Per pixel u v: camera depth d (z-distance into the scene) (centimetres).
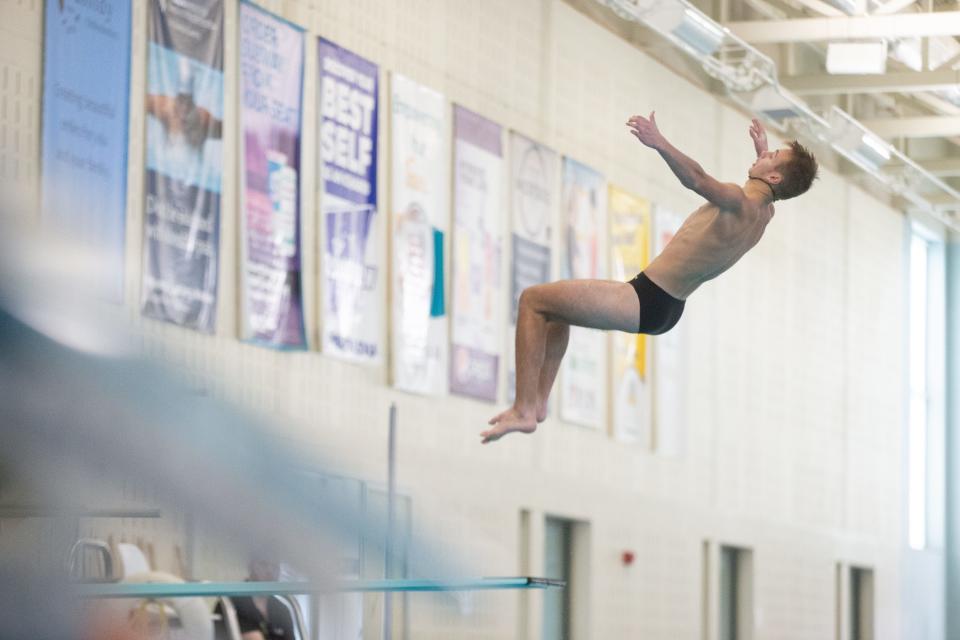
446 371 2722
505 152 2934
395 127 2623
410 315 2622
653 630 3331
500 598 2783
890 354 4744
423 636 2495
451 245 2764
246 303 2262
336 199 2473
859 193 4547
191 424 1994
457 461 2717
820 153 4253
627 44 3366
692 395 3541
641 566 3294
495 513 2808
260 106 2323
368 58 2573
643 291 1195
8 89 1889
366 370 2514
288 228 2364
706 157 3650
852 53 3170
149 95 2103
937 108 4138
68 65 1967
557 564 3092
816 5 3247
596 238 3206
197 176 2178
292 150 2384
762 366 3897
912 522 4962
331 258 2448
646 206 3384
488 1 2897
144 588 1312
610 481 3200
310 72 2444
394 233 2605
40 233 1875
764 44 3691
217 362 2192
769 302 3956
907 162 4022
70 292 1883
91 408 1806
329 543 2158
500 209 2912
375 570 2242
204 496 1956
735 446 3738
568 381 3069
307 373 2377
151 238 2081
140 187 2077
